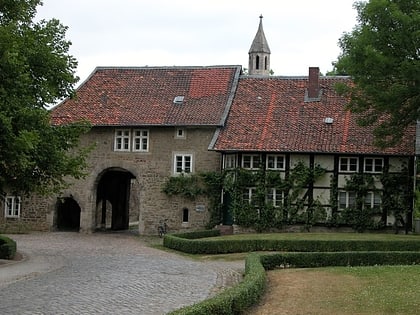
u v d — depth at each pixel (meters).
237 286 16.44
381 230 37.09
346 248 30.11
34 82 25.81
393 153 36.50
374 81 30.09
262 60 66.75
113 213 47.22
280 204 38.25
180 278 21.41
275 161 38.50
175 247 32.91
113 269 23.38
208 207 40.03
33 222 43.19
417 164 37.97
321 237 32.97
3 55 22.38
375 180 37.28
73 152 41.84
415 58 29.19
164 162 40.91
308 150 37.41
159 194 40.91
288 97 41.47
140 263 25.83
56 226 43.34
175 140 40.81
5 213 43.56
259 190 38.25
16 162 23.08
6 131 22.20
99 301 16.42
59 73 26.73
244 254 30.48
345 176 37.56
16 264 24.89
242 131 39.34
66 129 27.42
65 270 22.83
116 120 41.31
